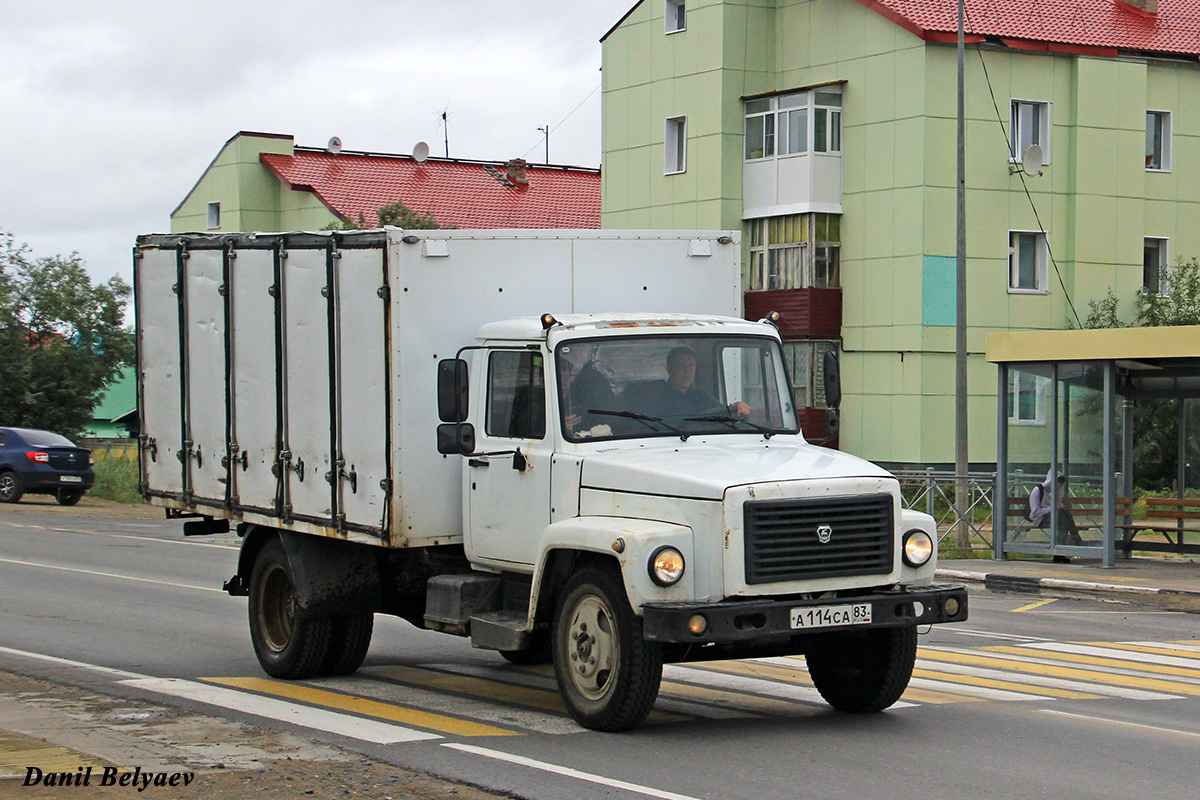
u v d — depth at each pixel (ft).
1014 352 69.21
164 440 41.04
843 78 125.08
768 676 35.81
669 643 27.22
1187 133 129.90
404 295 31.12
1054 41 122.11
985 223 121.19
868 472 27.89
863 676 30.12
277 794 22.82
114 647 41.42
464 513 31.60
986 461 120.88
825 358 32.71
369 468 31.91
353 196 182.29
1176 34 129.49
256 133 187.42
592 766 25.00
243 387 37.09
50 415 142.61
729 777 24.21
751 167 130.72
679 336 30.81
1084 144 124.06
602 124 145.59
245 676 36.40
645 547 26.14
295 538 35.12
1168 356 62.44
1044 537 69.21
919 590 27.78
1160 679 36.35
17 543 78.43
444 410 29.63
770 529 26.48
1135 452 76.74
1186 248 130.21
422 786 23.48
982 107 120.67
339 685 34.81
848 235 124.77
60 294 144.66
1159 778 24.48
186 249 39.63
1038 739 27.84
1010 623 49.37
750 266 131.13
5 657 39.17
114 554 73.00
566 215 191.11
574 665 28.30
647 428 29.94
